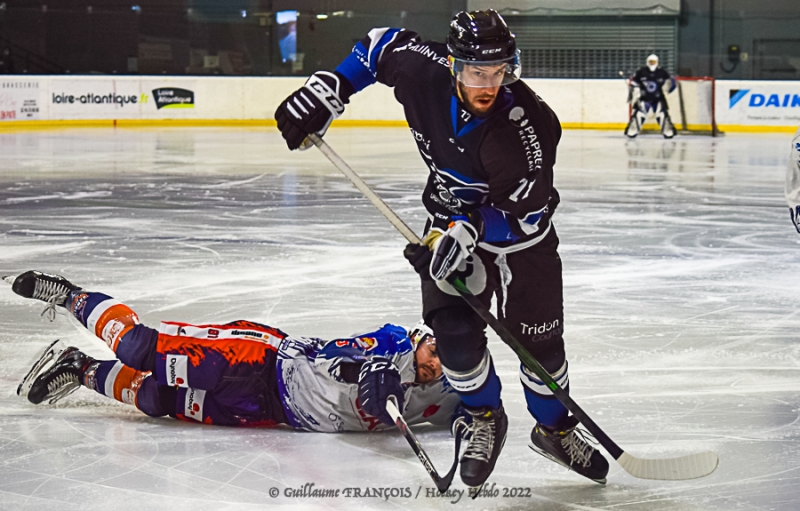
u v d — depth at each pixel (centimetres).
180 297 986
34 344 794
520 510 483
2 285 1027
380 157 2738
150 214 1627
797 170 673
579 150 3083
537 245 486
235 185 2067
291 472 525
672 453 568
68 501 482
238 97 4194
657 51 4303
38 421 611
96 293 614
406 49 483
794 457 560
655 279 1109
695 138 3628
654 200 1867
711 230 1491
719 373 738
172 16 4222
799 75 4159
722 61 4244
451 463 543
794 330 875
